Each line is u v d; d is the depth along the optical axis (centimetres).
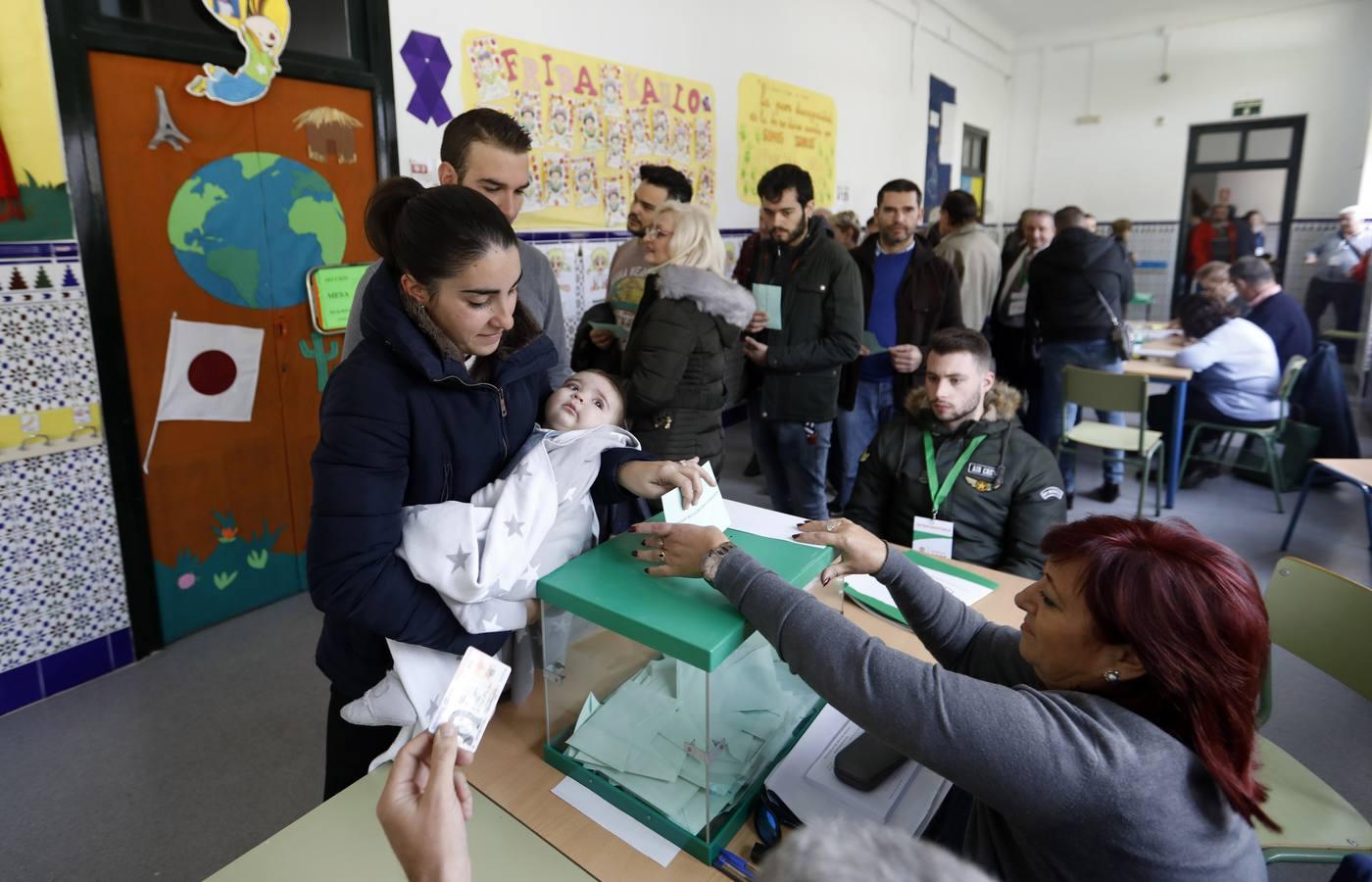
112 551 247
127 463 246
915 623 115
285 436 289
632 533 117
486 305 94
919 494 205
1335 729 230
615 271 302
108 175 232
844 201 636
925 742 79
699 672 95
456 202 91
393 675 109
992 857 88
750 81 499
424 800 67
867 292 350
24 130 213
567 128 375
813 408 291
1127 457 423
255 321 273
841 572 116
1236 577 76
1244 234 825
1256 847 81
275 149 270
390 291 99
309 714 233
